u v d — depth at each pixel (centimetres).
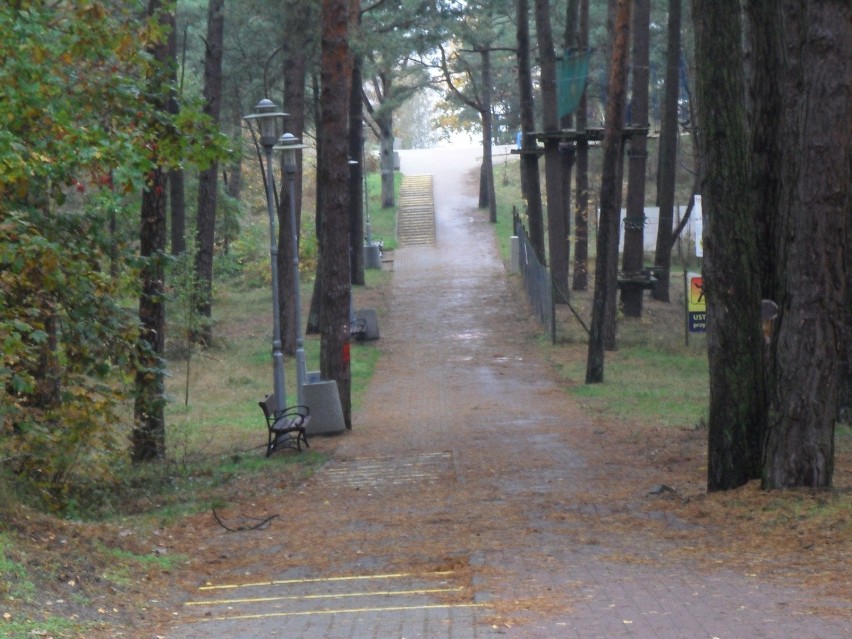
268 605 799
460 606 746
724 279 1178
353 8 2797
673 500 1191
